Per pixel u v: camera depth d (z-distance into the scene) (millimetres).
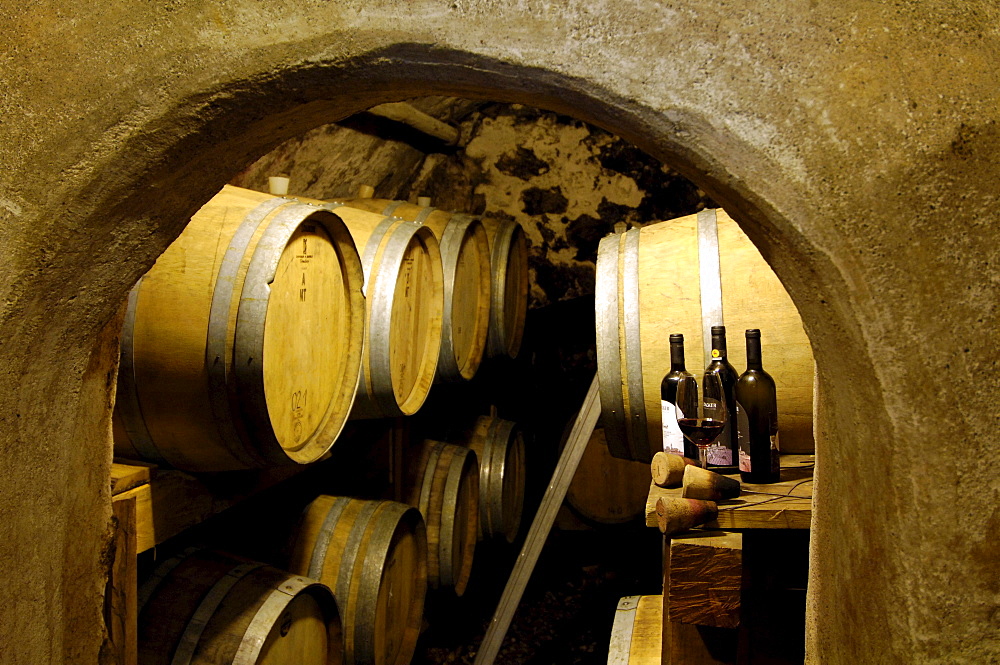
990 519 891
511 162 4766
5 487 1144
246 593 1970
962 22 877
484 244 3604
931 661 903
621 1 949
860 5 890
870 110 883
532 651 3525
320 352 2176
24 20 1101
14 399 1147
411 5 998
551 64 968
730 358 2062
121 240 1212
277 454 1938
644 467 4285
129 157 1101
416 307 2896
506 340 4090
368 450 3283
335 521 2629
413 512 2797
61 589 1260
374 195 4605
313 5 1028
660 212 4516
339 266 2258
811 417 2053
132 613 1714
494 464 3953
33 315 1142
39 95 1096
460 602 4047
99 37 1085
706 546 1562
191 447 1880
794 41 905
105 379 1361
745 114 918
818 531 1143
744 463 1851
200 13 1060
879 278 892
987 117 863
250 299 1785
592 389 3133
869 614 974
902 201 881
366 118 3959
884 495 932
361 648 2553
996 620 894
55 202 1101
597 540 4562
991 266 878
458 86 1064
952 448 891
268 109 1119
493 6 979
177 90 1068
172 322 1778
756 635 1989
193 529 2564
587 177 4633
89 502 1331
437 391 4172
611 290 2244
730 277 2111
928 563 898
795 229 917
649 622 2246
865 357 915
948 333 887
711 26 925
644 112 956
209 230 1859
